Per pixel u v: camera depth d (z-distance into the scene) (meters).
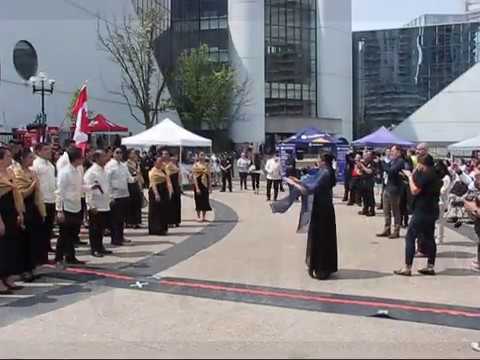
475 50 86.81
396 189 13.82
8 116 32.50
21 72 34.53
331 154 9.72
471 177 16.86
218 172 34.75
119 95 45.56
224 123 60.91
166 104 51.12
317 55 69.69
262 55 64.00
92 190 11.54
